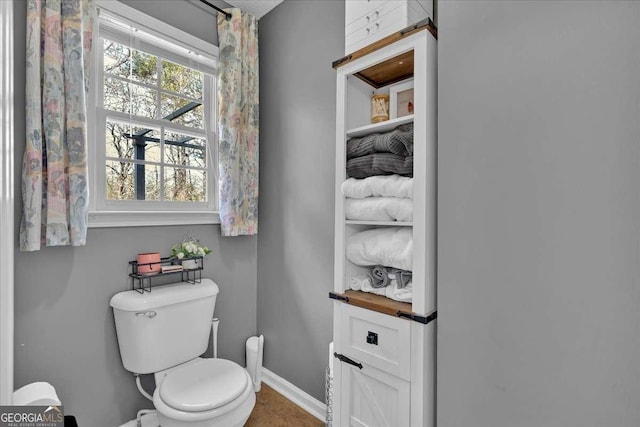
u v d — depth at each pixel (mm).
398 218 1146
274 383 2033
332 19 1696
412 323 1043
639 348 602
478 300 818
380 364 1131
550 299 708
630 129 611
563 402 689
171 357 1561
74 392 1424
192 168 1908
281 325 2002
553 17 700
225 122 1892
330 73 1706
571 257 681
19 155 1266
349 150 1305
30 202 1230
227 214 1882
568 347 684
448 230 874
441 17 883
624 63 617
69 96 1329
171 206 1819
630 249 612
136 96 1689
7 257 768
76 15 1339
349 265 1347
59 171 1297
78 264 1431
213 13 1918
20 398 1145
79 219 1346
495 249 789
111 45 1603
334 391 1303
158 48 1741
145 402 1655
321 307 1772
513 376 759
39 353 1327
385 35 1204
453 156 863
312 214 1812
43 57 1283
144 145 1731
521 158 748
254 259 2156
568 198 685
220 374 1466
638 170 603
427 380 1030
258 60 2111
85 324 1452
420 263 1032
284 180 1973
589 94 657
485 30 802
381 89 1455
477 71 815
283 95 1970
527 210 740
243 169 1983
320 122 1757
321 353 1775
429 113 1029
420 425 1030
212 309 1744
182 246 1719
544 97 714
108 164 1600
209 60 1922
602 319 643
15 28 1250
